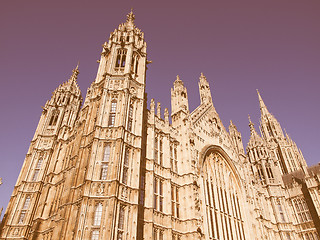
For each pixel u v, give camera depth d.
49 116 50.66
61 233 26.31
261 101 116.00
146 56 42.97
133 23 46.00
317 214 56.38
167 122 41.62
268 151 69.44
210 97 57.47
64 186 34.94
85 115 40.19
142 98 36.66
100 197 25.91
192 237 32.34
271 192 61.34
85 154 30.39
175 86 49.47
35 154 45.06
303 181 63.59
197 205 34.69
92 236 23.95
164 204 33.41
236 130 60.81
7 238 36.16
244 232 44.28
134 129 33.12
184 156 40.00
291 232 56.09
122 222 25.97
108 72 36.47
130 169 29.47
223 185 46.50
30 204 39.50
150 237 28.59
